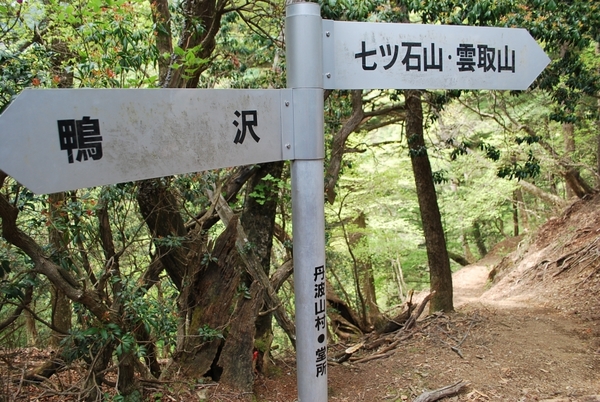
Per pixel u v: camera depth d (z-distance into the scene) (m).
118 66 2.99
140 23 3.67
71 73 3.02
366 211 11.29
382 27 1.64
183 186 3.74
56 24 3.02
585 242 9.09
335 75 1.58
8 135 1.02
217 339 3.86
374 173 10.02
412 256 14.28
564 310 6.62
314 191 1.52
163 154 1.26
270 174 5.09
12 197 2.68
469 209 12.73
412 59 1.71
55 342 4.23
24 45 3.09
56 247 2.70
